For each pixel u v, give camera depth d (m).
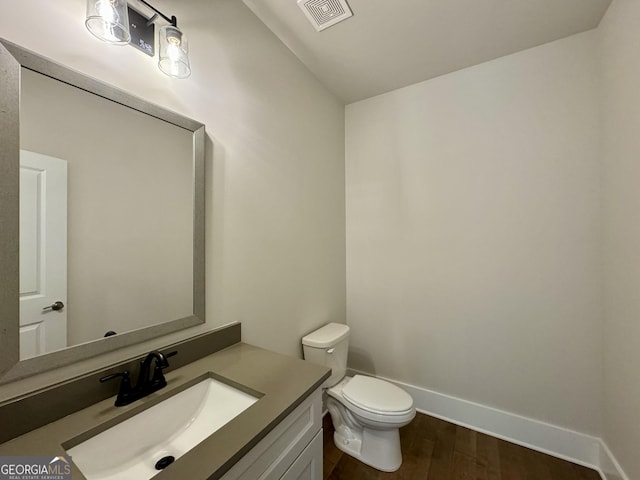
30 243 0.71
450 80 1.95
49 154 0.75
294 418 0.89
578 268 1.59
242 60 1.37
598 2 1.36
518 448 1.69
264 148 1.51
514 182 1.75
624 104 1.27
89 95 0.83
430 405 2.03
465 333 1.92
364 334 2.33
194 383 0.98
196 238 1.14
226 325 1.28
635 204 1.19
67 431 0.69
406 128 2.12
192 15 1.14
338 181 2.29
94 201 0.85
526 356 1.73
